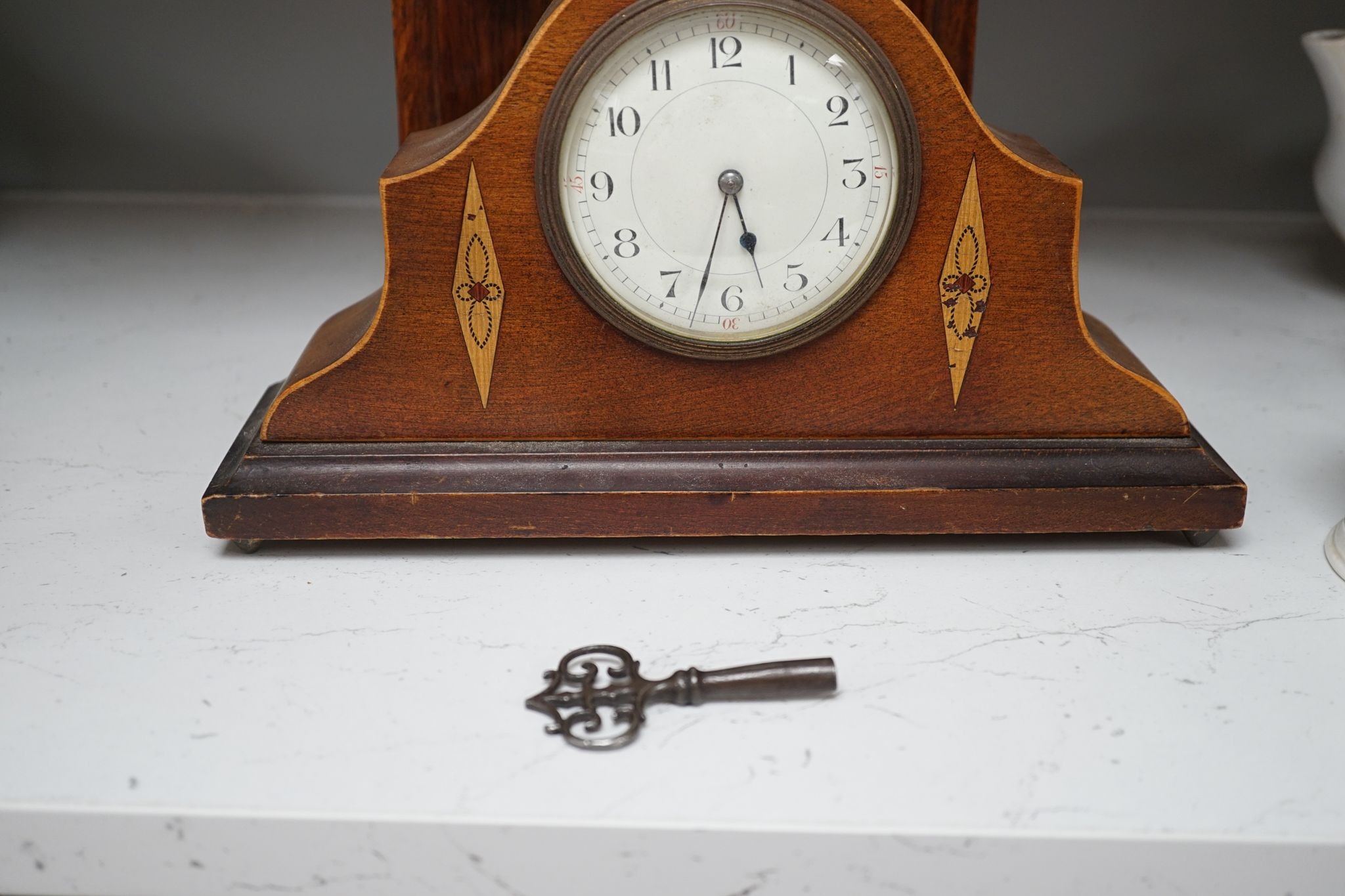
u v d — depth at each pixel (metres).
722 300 0.51
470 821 0.43
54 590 0.51
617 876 0.44
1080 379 0.52
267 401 0.58
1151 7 0.81
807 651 0.48
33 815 0.43
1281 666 0.48
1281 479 0.57
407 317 0.51
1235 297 0.73
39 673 0.47
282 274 0.76
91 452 0.59
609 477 0.52
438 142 0.52
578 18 0.48
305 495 0.51
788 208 0.50
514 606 0.50
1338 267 0.77
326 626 0.49
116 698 0.47
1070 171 0.51
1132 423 0.52
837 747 0.45
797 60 0.49
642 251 0.50
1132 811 0.43
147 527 0.54
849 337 0.51
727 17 0.48
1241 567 0.52
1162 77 0.82
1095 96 0.83
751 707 0.47
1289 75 0.82
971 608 0.50
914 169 0.49
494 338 0.51
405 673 0.48
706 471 0.52
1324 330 0.69
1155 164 0.84
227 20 0.82
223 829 0.43
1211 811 0.43
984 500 0.52
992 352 0.52
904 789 0.44
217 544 0.53
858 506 0.52
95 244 0.79
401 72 0.58
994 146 0.50
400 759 0.45
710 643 0.49
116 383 0.64
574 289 0.51
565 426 0.52
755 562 0.52
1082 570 0.52
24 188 0.87
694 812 0.43
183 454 0.59
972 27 0.57
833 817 0.43
